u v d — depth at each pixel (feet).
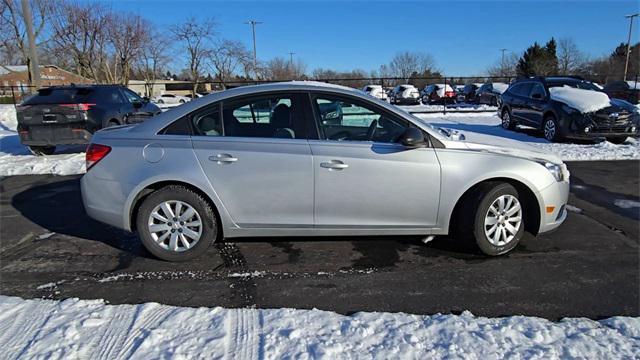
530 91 38.60
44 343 8.40
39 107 28.14
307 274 11.64
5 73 152.66
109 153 12.25
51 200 19.48
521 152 12.80
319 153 11.80
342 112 12.16
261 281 11.25
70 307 9.82
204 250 12.43
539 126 36.42
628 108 32.09
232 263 12.37
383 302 10.13
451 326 8.90
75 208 18.20
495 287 10.83
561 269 11.81
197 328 8.89
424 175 11.94
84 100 28.66
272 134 12.08
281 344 8.29
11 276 11.71
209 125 12.19
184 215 12.25
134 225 12.71
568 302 10.07
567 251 13.01
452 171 12.00
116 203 12.26
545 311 9.70
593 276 11.38
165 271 11.91
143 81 125.29
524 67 181.06
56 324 9.09
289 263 12.34
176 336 8.60
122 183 12.12
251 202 12.05
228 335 8.63
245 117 12.18
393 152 11.89
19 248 13.74
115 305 9.93
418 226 12.36
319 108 12.16
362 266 12.11
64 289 10.91
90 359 7.92
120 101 31.37
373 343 8.30
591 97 32.89
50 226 15.88
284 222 12.21
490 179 12.38
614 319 9.15
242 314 9.50
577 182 21.77
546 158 12.96
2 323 9.19
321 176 11.84
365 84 132.98
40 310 9.72
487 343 8.30
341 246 13.51
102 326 9.00
